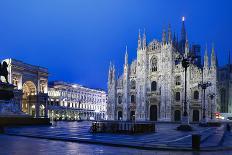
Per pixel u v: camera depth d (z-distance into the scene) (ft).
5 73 201.98
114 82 432.66
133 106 416.67
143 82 407.23
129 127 138.31
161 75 393.91
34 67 384.88
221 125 288.10
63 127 188.55
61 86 495.82
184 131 167.22
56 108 459.73
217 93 400.47
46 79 403.75
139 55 416.05
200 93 367.04
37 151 68.85
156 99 397.19
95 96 590.55
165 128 203.51
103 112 611.88
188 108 368.68
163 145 85.66
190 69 376.27
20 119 190.19
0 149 71.20
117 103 431.02
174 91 385.50
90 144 88.12
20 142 89.35
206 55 371.15
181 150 78.59
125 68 426.10
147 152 72.95
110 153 68.64
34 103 372.58
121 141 95.86
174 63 390.42
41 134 121.60
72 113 504.43
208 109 359.05
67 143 89.10
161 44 398.62
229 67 499.10
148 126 152.46
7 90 190.49
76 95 533.14
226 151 80.07
